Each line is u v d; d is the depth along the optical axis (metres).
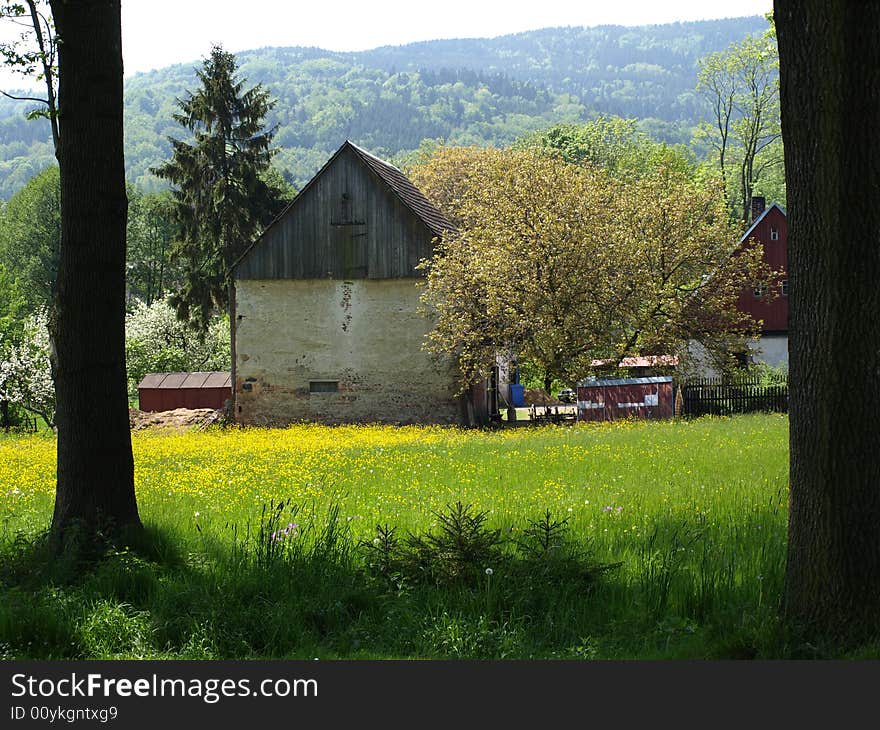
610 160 88.06
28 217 85.00
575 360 35.06
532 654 7.09
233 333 39.00
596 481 14.85
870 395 6.96
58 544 9.98
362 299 38.12
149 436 35.25
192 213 54.31
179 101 55.19
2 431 45.75
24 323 54.19
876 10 6.91
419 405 37.69
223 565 9.13
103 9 10.24
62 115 10.26
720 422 29.09
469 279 34.78
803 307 7.13
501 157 55.62
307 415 38.50
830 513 6.99
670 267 39.41
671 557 8.66
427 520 11.15
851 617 6.90
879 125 6.95
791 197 7.22
